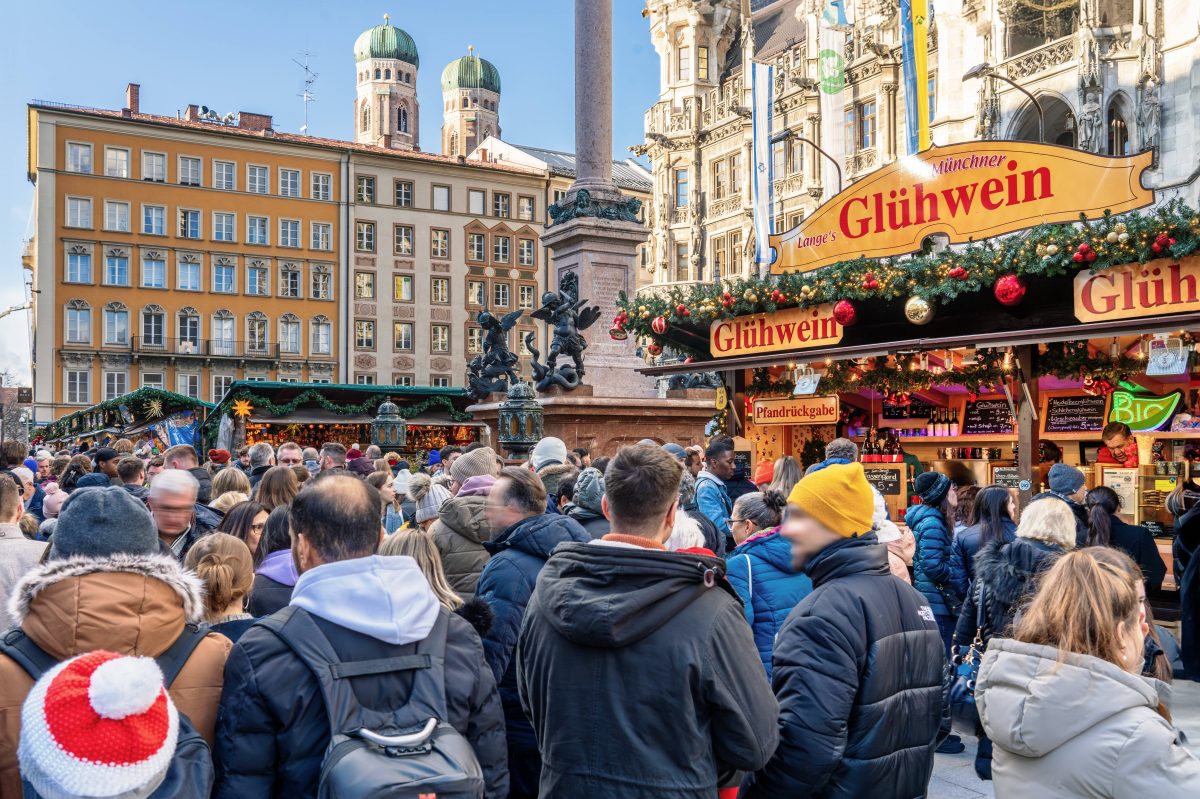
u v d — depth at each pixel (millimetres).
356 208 63625
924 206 9688
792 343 11203
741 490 7496
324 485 2666
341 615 2439
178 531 4719
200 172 60500
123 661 1979
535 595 2789
